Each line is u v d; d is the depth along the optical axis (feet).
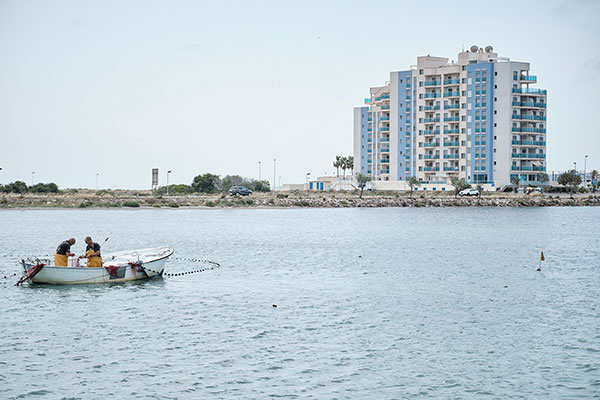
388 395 90.99
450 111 649.61
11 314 132.36
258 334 118.42
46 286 160.15
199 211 535.60
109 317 130.41
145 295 151.84
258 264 209.46
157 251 184.24
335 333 119.44
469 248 258.78
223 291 158.30
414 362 103.65
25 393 90.94
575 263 213.46
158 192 636.07
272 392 91.71
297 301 146.82
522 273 190.60
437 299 149.69
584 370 100.27
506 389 93.15
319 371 99.55
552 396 90.89
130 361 103.45
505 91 623.77
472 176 639.35
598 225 380.17
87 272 161.27
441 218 442.91
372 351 108.88
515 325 125.49
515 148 631.56
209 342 113.39
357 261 217.56
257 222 406.21
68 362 102.89
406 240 292.20
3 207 512.22
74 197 581.94
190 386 93.66
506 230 346.95
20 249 247.29
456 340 115.34
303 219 436.35
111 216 455.22
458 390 92.79
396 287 165.48
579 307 141.38
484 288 164.35
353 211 534.37
